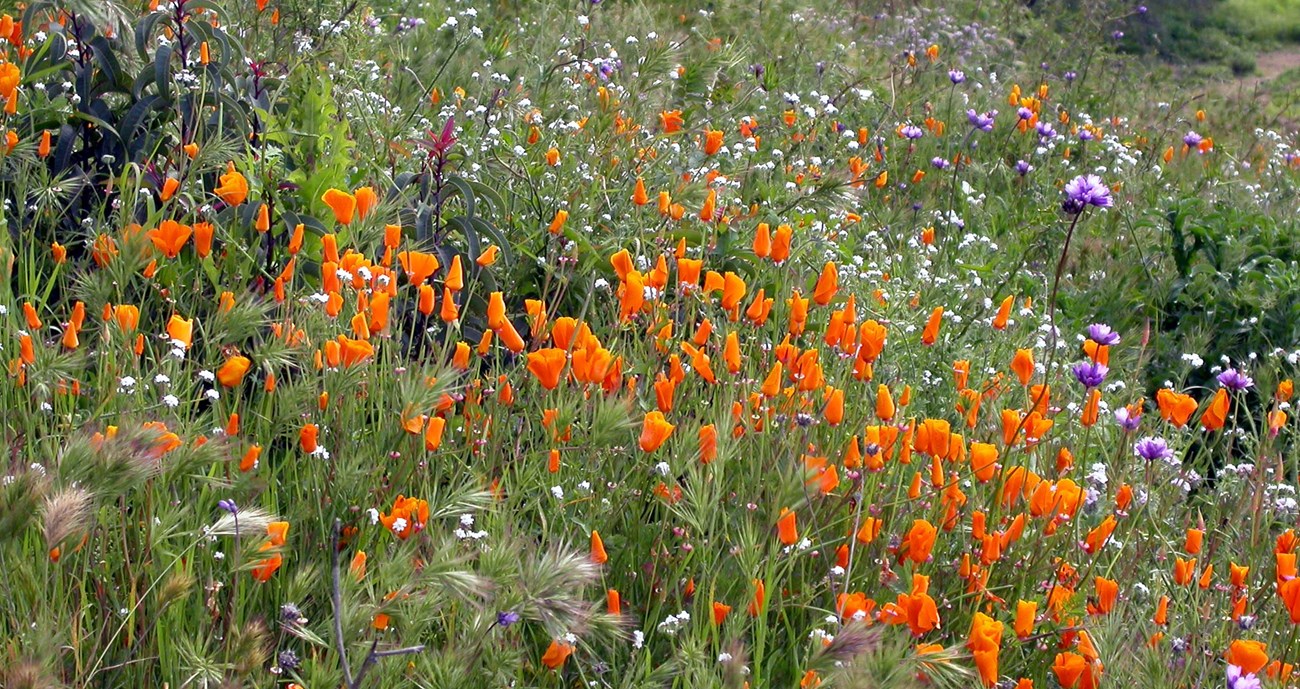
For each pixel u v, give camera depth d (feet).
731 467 10.34
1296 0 97.86
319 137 13.29
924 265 18.40
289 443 9.78
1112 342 10.75
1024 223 23.34
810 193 17.70
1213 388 17.34
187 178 11.25
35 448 8.23
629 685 7.55
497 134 15.87
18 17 13.76
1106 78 41.45
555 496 9.11
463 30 19.75
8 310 9.03
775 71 24.17
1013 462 11.57
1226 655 9.11
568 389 10.34
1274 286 19.13
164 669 7.16
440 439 8.96
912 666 6.88
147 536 7.61
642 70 17.94
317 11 18.57
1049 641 9.32
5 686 5.61
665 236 14.61
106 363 8.59
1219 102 46.14
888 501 10.46
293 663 7.15
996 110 30.71
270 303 10.14
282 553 7.91
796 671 8.21
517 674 7.74
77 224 12.06
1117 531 11.25
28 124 12.09
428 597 6.99
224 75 12.91
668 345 11.46
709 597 8.37
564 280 12.78
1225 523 12.65
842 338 11.18
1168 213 20.43
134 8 15.53
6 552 6.72
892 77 27.53
